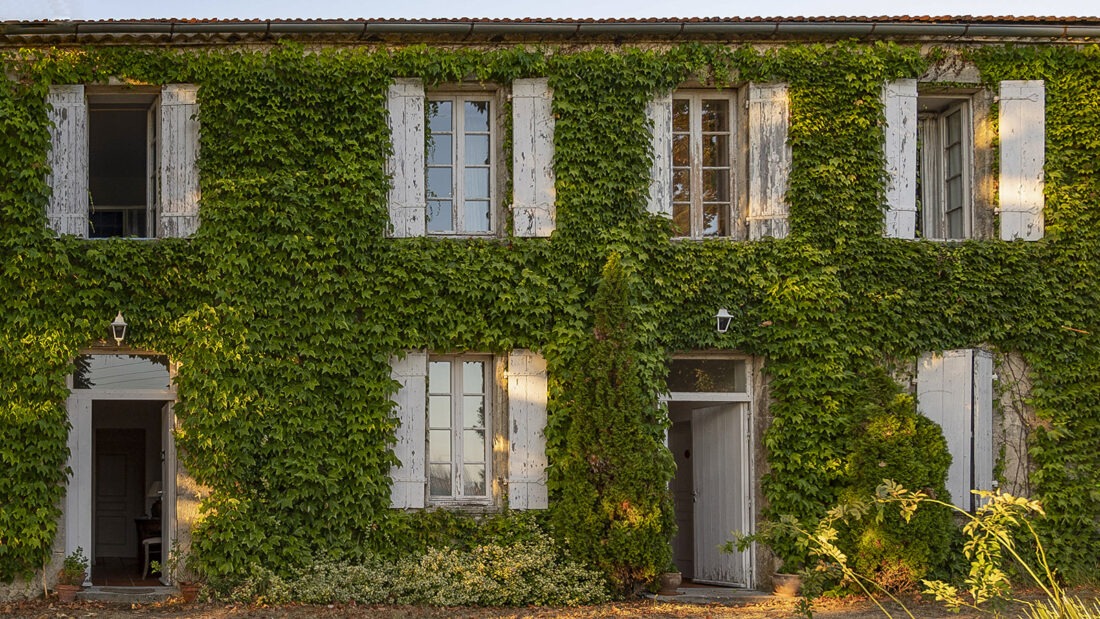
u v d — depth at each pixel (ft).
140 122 42.34
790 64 38.32
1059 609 22.81
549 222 37.50
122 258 35.86
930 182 41.06
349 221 36.68
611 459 35.19
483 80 37.91
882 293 37.93
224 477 35.42
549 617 32.35
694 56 38.11
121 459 50.78
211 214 36.22
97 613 32.86
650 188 37.99
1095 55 39.24
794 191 38.01
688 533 44.06
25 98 36.27
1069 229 38.73
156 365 37.14
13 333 35.24
